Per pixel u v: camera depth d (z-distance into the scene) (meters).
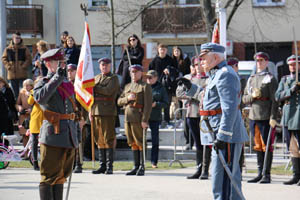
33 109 13.53
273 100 11.16
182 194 9.98
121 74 17.19
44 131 7.98
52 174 8.02
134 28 29.78
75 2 29.91
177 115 17.86
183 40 30.06
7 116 14.48
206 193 10.07
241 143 7.80
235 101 7.46
